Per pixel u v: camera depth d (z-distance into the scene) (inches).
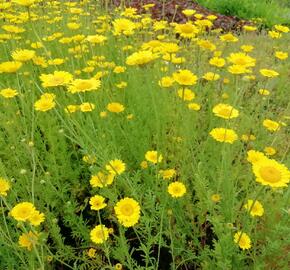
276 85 29.2
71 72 24.2
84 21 32.0
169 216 15.5
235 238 13.1
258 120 23.0
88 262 15.9
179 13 49.3
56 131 20.1
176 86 20.7
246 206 13.3
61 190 17.3
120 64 26.6
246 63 17.1
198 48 28.5
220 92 26.2
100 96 20.1
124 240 14.3
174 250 15.6
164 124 19.1
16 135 19.2
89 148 15.4
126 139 18.3
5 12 32.9
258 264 13.5
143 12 47.6
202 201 15.7
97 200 13.3
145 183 17.5
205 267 14.1
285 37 37.5
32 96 19.7
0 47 28.2
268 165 10.9
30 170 19.1
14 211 12.3
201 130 21.0
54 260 15.9
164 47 19.8
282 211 14.6
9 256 14.3
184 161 17.1
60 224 18.2
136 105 21.7
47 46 27.9
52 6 35.3
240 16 53.1
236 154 18.7
